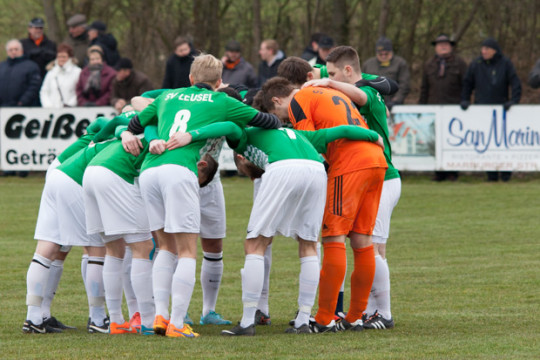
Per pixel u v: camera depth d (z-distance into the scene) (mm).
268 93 17422
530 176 45469
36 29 46625
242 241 29109
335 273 16156
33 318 16422
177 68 41969
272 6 69875
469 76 42250
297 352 13750
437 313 17984
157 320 15648
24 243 28734
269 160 15836
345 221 16109
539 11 61531
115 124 17250
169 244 15977
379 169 16344
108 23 67562
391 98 42844
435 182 43938
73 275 23578
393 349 13977
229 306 19906
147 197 15703
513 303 18828
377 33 63844
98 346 14453
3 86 45656
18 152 45656
